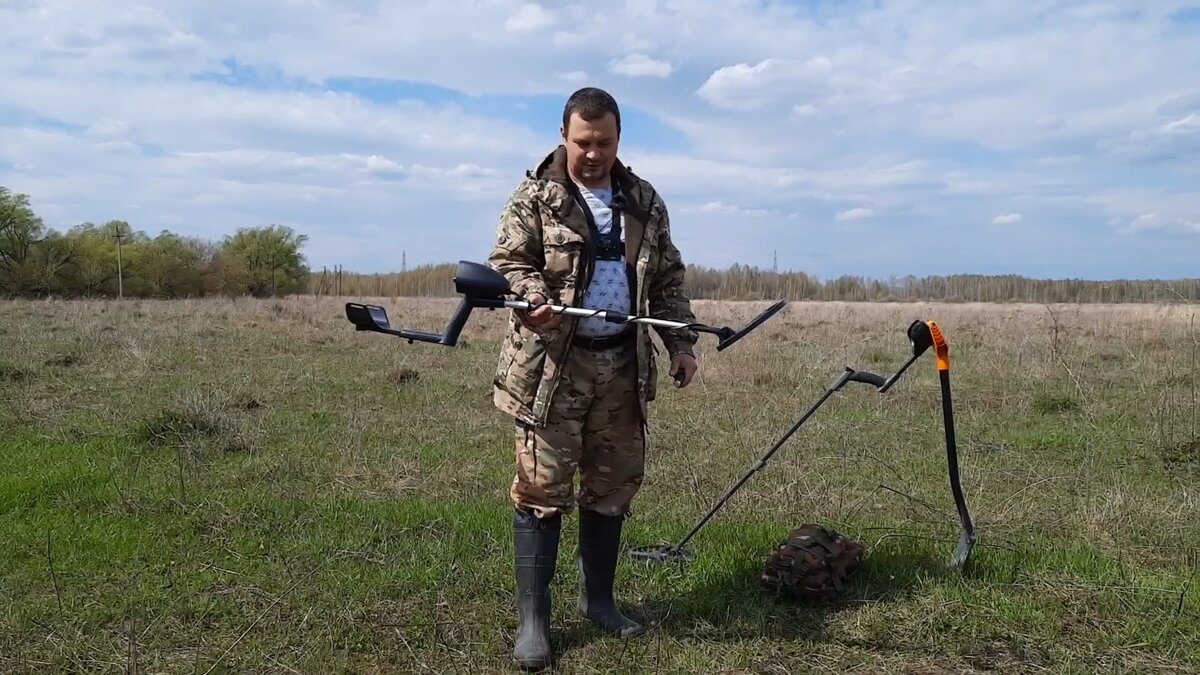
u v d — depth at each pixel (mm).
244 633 3252
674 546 4227
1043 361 10539
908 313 25062
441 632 3340
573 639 3307
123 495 5051
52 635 3262
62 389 8898
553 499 3143
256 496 5113
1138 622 3379
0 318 19656
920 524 4590
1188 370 9469
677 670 3070
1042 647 3223
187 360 11438
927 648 3232
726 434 7000
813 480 5520
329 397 8758
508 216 3127
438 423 7555
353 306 3127
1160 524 4562
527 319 2943
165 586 3775
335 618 3412
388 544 4309
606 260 3133
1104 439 6723
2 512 4805
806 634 3338
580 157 3092
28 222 42375
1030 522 4668
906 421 7551
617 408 3232
